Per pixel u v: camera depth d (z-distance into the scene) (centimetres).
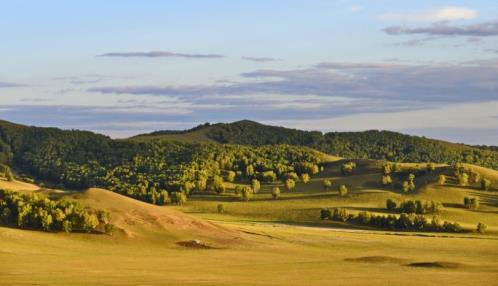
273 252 13412
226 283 8175
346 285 8356
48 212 13088
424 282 8875
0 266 9125
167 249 12900
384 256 12388
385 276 9488
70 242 12400
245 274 9394
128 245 12850
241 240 14500
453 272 10256
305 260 12038
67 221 12912
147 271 9356
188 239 13825
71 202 13612
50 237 12494
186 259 11488
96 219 13275
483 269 10900
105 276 8525
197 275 9044
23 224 12850
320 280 8869
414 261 12112
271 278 8981
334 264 11206
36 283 7575
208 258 11812
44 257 10469
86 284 7669
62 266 9506
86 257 10956
